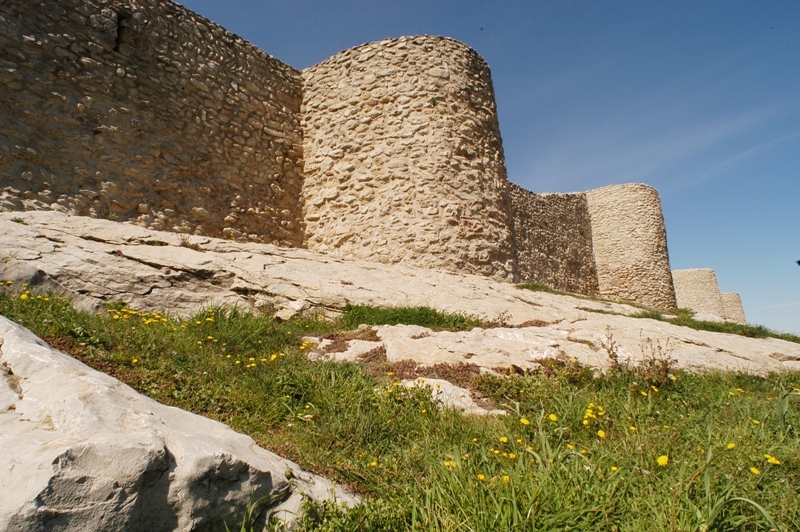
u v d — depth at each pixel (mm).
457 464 2619
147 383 3510
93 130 8227
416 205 10602
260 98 11305
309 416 3566
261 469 2389
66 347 3662
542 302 9219
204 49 10305
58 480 1825
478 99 11992
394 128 11195
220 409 3475
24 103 7453
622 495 2424
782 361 6891
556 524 2205
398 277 8727
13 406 2344
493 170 11758
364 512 2352
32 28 7727
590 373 4934
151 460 2049
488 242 11000
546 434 3314
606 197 26109
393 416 3713
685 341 7066
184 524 2051
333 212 11195
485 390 4516
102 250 6496
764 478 2791
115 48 8789
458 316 7152
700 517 2215
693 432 3396
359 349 5508
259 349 5195
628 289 24656
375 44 11859
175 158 9328
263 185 10906
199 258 7062
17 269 5496
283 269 7645
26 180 7289
